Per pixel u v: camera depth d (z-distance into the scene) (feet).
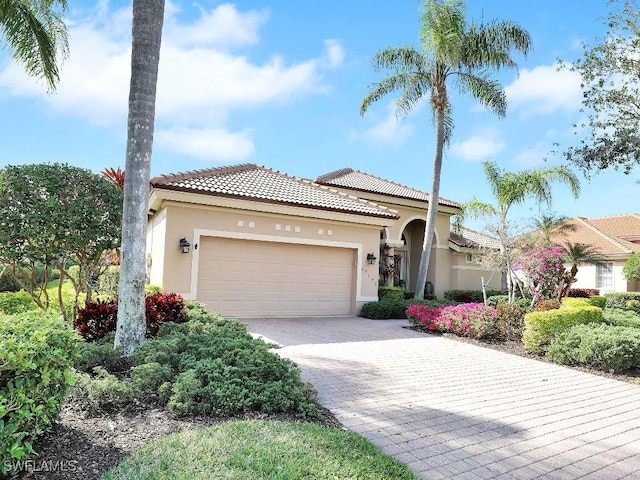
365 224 52.21
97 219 26.94
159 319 27.35
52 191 26.08
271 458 11.73
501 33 58.18
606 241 93.04
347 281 52.13
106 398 15.34
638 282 88.07
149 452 11.83
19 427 10.96
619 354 28.86
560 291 53.57
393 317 51.13
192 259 41.88
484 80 59.93
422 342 37.11
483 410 20.11
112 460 11.70
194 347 20.59
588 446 16.56
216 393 16.02
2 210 24.89
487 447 15.90
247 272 45.37
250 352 19.53
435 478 13.30
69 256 27.68
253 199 43.98
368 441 14.93
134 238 22.36
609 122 48.60
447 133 64.44
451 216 81.10
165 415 15.35
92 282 30.96
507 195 67.36
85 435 13.12
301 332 39.06
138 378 16.63
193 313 29.09
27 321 13.01
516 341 38.65
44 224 25.43
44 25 35.22
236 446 12.41
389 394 21.76
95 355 19.25
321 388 22.04
